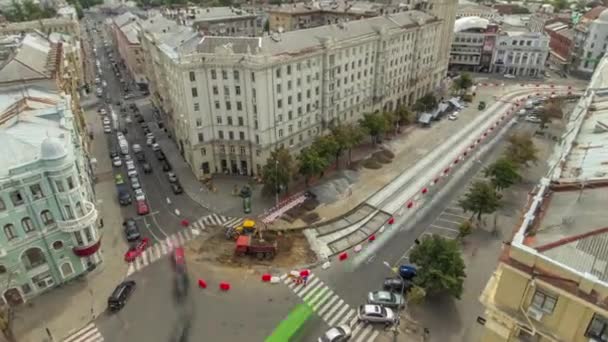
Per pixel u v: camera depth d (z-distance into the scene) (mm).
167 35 98875
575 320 25922
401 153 95000
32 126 57406
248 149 82938
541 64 157750
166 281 57656
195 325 50469
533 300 27516
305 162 75250
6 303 51125
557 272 25594
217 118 81562
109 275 58719
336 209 72812
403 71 116812
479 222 69312
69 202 52062
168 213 73438
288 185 79250
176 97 87375
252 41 77188
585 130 46125
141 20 150375
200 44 78625
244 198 73125
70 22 178875
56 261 54750
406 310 52000
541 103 124625
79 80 144500
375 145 98750
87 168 76812
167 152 97875
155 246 64812
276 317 51594
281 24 165875
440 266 51062
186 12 157625
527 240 28031
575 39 161625
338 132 86562
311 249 63406
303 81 83500
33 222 50688
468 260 60375
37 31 134375
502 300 28703
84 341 48594
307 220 69625
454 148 97062
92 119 121375
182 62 74688
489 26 162625
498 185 73500
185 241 66000
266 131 79625
